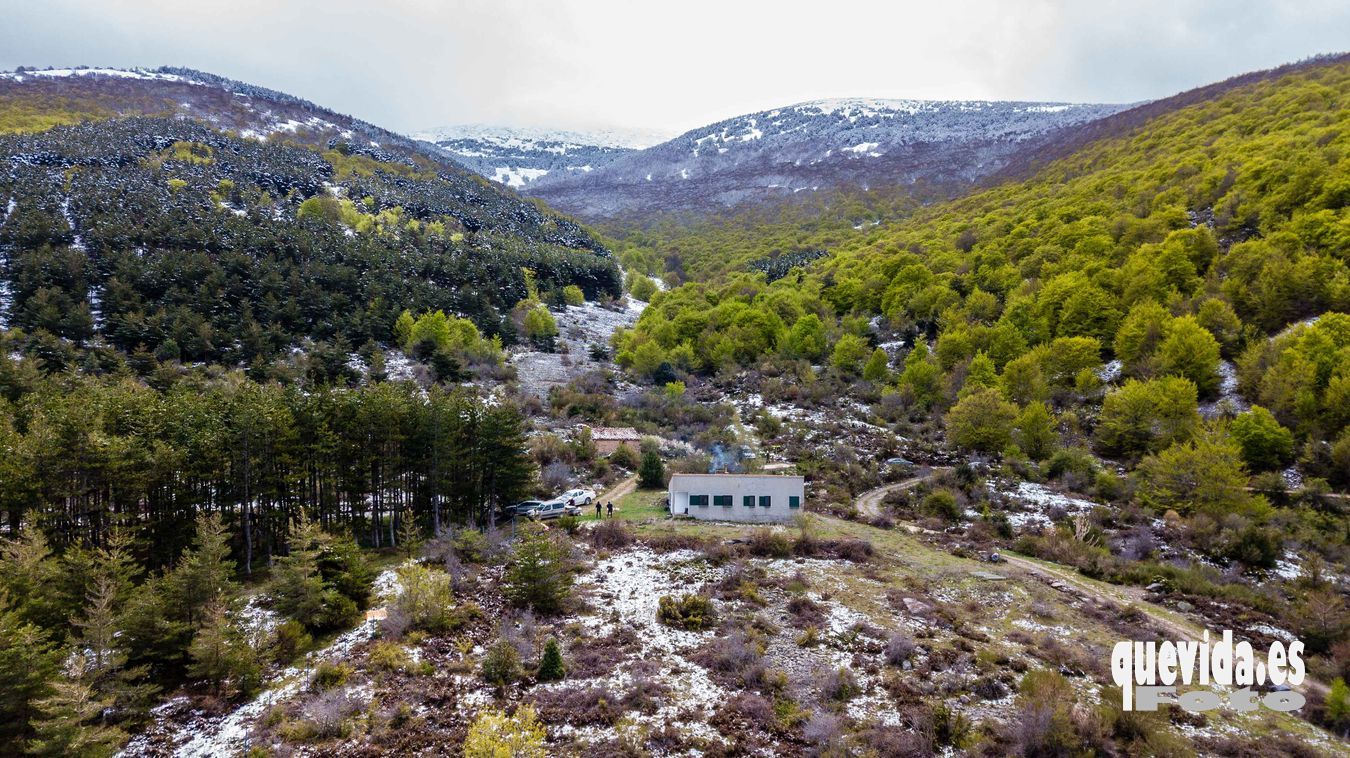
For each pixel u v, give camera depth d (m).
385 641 29.28
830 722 23.48
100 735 20.94
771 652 29.61
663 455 68.31
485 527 48.00
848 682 26.56
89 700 23.08
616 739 22.89
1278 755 22.67
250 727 23.39
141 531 35.25
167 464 35.78
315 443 42.78
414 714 24.14
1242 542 43.47
